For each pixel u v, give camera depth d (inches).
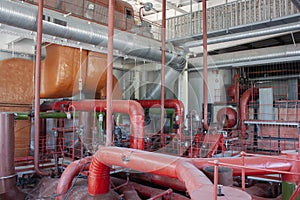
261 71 616.7
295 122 415.8
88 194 167.8
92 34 286.2
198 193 79.7
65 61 353.1
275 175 240.5
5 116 212.5
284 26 368.5
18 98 362.6
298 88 585.0
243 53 483.8
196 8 489.7
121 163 136.9
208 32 432.5
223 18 440.1
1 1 230.8
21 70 367.6
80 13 329.7
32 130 368.5
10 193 211.5
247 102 542.9
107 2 362.6
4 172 209.5
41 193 222.5
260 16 402.6
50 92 372.5
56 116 298.8
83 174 209.3
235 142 439.8
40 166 294.5
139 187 219.6
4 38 348.5
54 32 268.4
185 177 102.4
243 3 422.3
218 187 82.4
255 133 495.2
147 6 355.6
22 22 247.3
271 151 411.5
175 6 490.0
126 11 394.6
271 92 497.7
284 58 446.6
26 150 354.3
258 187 250.8
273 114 491.2
